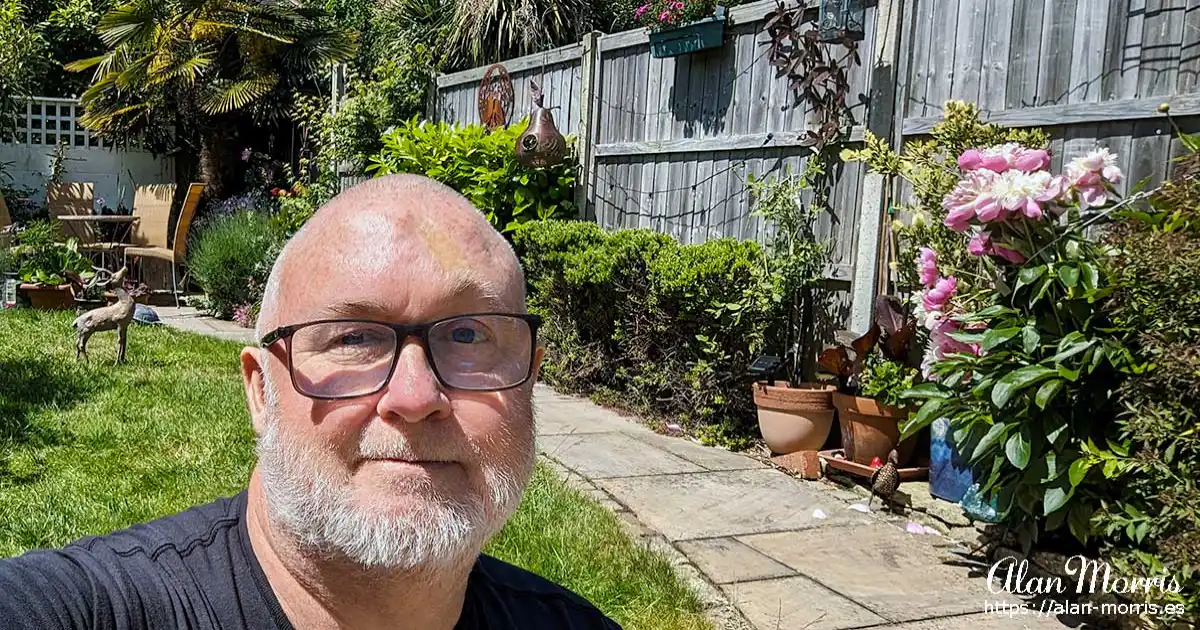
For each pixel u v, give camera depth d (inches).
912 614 123.6
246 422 198.7
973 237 138.0
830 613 123.3
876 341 181.5
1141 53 147.7
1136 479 116.4
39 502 149.3
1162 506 113.3
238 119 508.7
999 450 127.5
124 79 460.4
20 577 42.1
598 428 219.8
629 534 149.5
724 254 207.5
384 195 49.5
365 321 46.2
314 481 45.4
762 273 204.4
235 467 170.2
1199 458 109.4
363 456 45.2
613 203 273.4
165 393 223.0
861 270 191.0
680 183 246.8
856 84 197.0
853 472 175.8
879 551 146.9
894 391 167.5
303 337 46.5
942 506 158.4
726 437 209.5
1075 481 113.9
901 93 185.2
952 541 152.0
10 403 205.8
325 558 46.4
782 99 215.2
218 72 480.7
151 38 465.7
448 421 46.1
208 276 384.5
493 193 291.6
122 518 144.4
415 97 377.7
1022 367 123.4
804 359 209.5
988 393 126.8
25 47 484.4
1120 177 126.3
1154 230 115.6
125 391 223.0
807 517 161.8
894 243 181.2
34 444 179.6
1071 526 124.7
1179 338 110.3
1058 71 159.2
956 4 175.6
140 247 444.8
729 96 230.5
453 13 405.4
